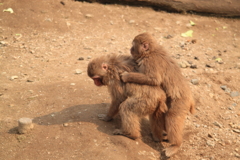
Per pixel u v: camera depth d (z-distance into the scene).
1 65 10.61
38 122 7.06
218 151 6.72
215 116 8.21
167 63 6.70
